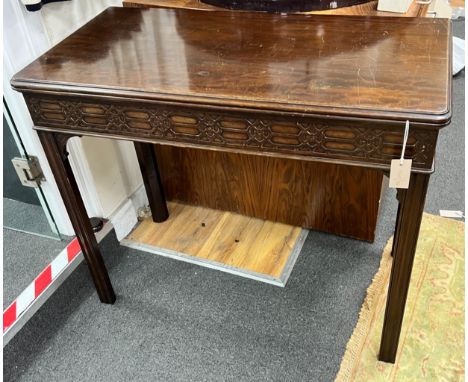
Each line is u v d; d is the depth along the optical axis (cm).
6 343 123
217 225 161
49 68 102
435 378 113
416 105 80
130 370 121
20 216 161
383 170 87
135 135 100
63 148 110
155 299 138
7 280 142
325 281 139
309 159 90
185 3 139
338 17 114
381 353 115
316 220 152
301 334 125
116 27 118
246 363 120
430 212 157
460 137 188
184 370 120
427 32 103
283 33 109
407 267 98
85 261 142
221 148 95
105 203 152
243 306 134
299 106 83
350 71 91
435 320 125
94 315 135
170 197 171
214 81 92
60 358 125
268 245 152
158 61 101
